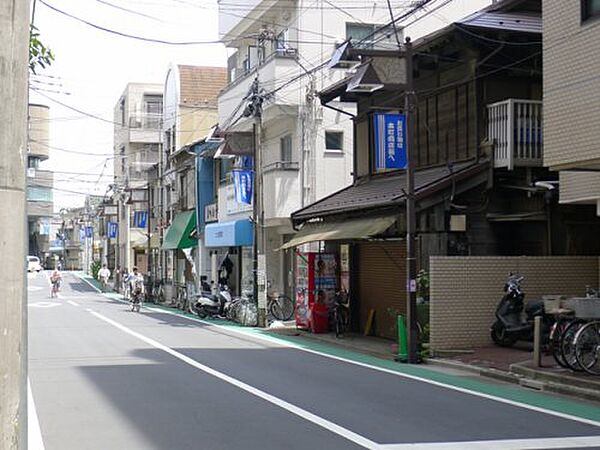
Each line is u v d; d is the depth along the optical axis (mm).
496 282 16297
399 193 17719
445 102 19062
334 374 13305
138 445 7758
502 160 17094
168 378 12531
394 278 19500
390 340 19406
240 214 30859
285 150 27531
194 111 44781
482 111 17781
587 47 12945
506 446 7805
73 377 12609
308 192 25609
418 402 10477
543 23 14148
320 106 25672
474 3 27375
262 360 15312
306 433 8352
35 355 15734
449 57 18547
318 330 21312
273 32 27719
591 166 12859
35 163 71438
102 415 9375
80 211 110562
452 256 16969
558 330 12477
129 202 52781
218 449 7578
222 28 32875
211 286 31453
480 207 17781
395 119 18000
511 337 15453
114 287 55312
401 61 15688
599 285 16844
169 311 33219
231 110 31219
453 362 14500
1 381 3891
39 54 8648
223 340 19641
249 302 25906
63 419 9125
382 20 26516
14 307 3980
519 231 18156
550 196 17000
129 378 12516
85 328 22719
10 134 3951
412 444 7832
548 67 13938
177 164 42875
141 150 59875
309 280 22125
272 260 29250
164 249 43375
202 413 9508
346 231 18625
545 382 11820
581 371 12008
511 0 18828
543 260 16594
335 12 26125
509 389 11844
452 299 15938
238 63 34000
